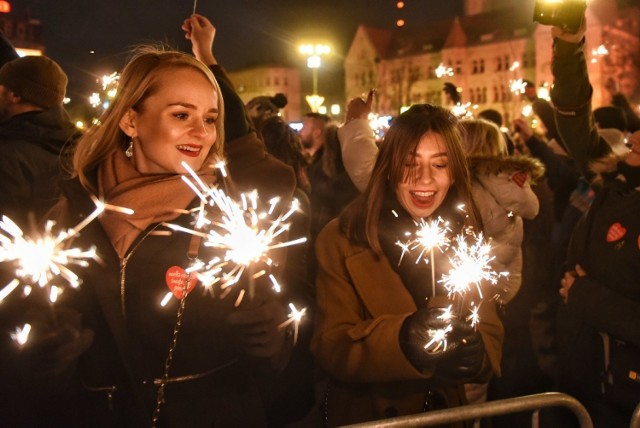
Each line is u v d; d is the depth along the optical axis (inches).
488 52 2498.8
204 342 87.7
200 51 146.6
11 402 84.1
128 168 90.5
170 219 87.2
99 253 86.1
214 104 90.4
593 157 145.4
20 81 143.8
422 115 110.1
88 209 88.1
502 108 2445.9
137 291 86.1
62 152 113.4
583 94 139.6
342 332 106.2
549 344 209.9
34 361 75.7
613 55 1630.2
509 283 140.1
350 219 111.0
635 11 1608.0
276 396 113.3
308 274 129.0
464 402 110.3
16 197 136.1
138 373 86.6
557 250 246.8
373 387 107.5
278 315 81.3
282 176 129.5
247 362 83.7
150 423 87.4
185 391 88.1
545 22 128.4
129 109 89.0
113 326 85.3
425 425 81.9
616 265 115.3
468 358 96.0
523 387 180.9
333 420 110.5
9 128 141.9
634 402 112.0
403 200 109.8
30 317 76.9
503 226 135.6
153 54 91.3
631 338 110.5
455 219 111.1
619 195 120.6
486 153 160.2
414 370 98.0
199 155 89.4
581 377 120.9
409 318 98.5
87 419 89.4
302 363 117.8
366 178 163.3
